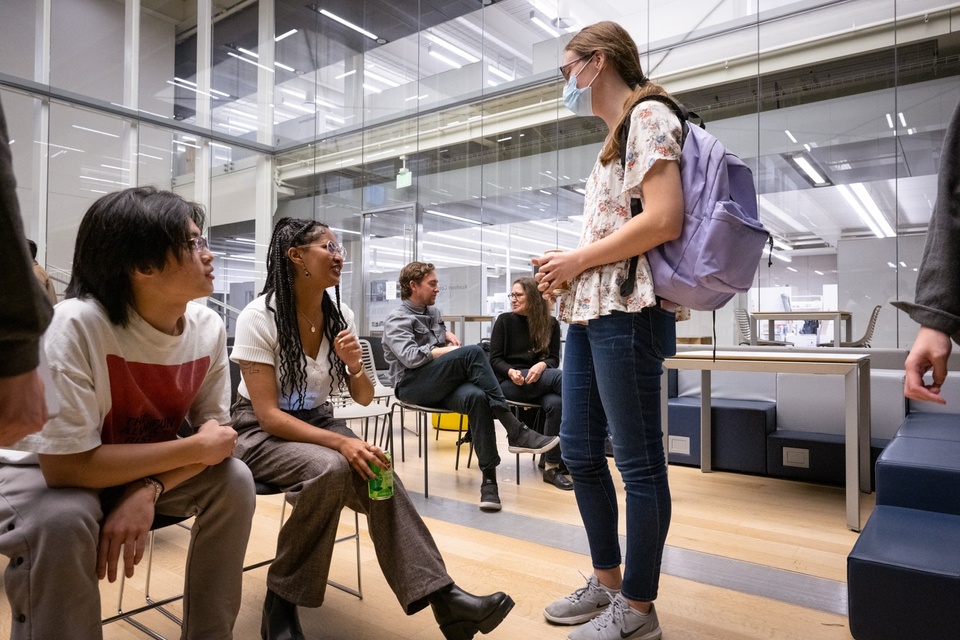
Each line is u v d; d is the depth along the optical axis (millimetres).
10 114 6785
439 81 8016
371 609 1625
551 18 7207
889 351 3346
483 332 7492
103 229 1029
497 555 2027
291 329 1533
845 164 6020
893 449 1896
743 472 3299
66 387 946
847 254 6074
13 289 459
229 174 8406
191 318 1255
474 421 2670
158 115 7852
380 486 1333
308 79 8758
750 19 6203
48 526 896
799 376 3340
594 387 1505
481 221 7707
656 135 1273
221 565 1208
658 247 1321
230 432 1139
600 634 1356
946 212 699
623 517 2494
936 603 1171
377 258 8406
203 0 8352
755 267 1277
